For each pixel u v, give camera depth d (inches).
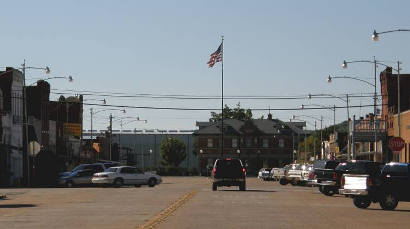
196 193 1812.3
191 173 5969.5
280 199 1529.3
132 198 1544.0
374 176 1246.3
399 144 1942.7
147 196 1637.6
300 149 5629.9
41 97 3614.7
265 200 1477.6
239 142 6063.0
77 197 1605.6
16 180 2967.5
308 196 1695.4
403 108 3373.5
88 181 2610.7
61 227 850.1
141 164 6953.7
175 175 5866.1
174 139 6215.6
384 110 3491.6
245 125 6087.6
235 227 850.8
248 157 6053.2
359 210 1203.9
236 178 1988.2
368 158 3747.5
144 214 1055.6
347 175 1272.1
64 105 4485.7
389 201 1237.1
